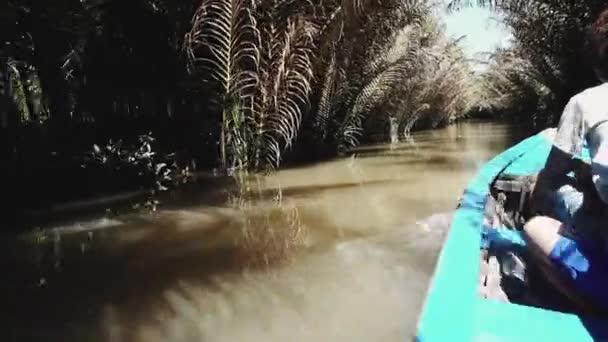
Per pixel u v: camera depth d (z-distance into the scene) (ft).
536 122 63.57
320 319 9.82
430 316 4.97
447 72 64.39
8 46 22.68
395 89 46.39
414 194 21.85
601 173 5.74
